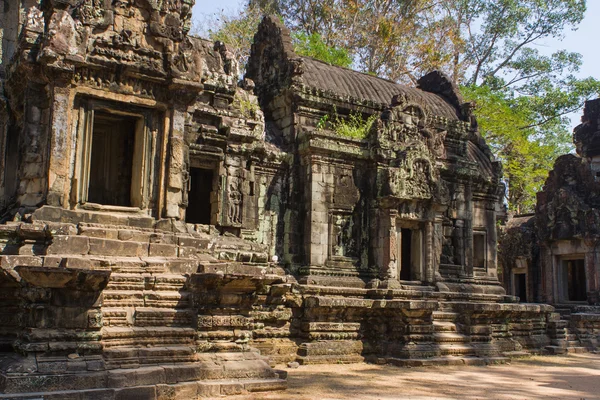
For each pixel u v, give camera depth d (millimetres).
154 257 14648
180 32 16609
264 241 22391
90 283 11414
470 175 27344
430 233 24266
